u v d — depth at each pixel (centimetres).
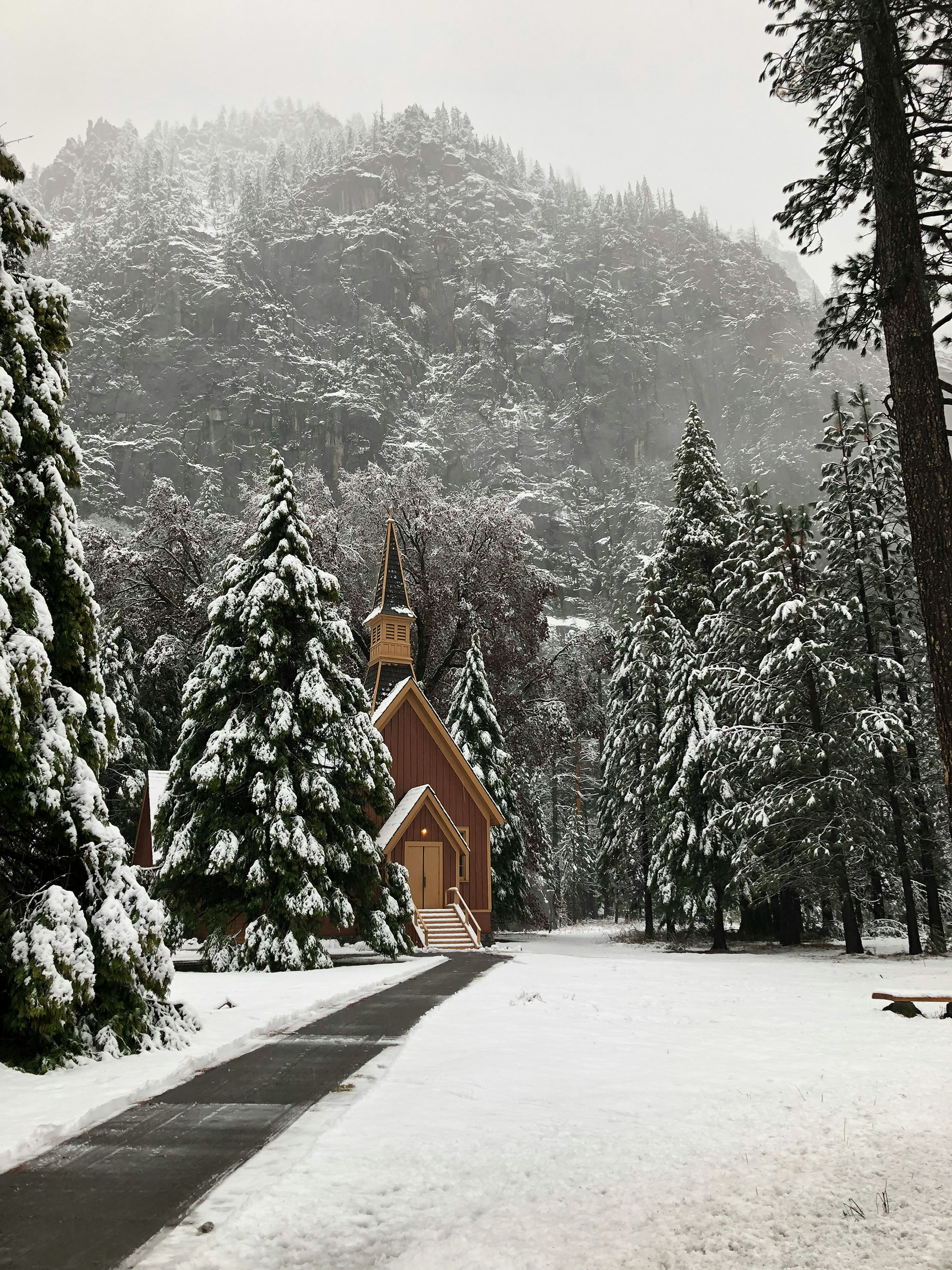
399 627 3891
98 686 1249
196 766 2398
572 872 7362
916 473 943
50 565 1201
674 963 2473
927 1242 441
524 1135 652
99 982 1077
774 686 3061
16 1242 468
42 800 1080
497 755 4303
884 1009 1328
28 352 1214
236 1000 1495
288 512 2695
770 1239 455
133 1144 659
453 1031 1159
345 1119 702
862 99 1106
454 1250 448
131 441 16038
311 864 2325
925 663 3156
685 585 4241
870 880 3447
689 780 3309
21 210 1262
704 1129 664
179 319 18288
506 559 4556
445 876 3428
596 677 5209
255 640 2506
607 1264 429
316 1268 432
